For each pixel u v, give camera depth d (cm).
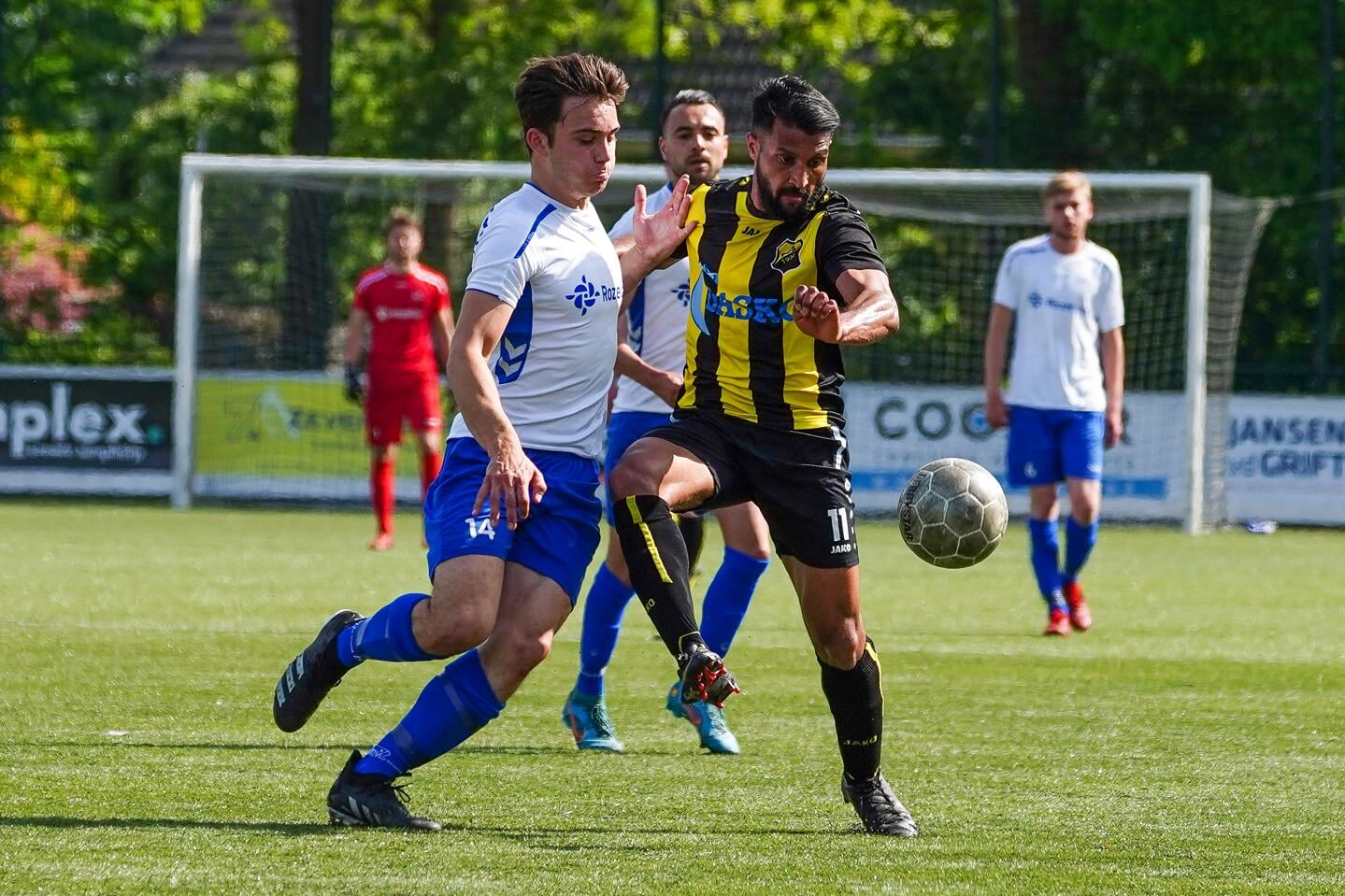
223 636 3038
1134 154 7212
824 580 1611
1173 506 5984
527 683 2644
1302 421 6056
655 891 1386
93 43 9425
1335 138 6956
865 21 8675
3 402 6450
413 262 4794
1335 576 4441
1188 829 1666
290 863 1463
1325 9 6512
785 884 1417
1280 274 6819
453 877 1422
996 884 1430
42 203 8381
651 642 3131
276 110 9056
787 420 1623
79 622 3206
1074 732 2252
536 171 1630
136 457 6391
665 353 2397
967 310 6831
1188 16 6969
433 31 8900
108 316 8644
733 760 2039
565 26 9056
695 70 8756
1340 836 1634
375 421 4797
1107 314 3381
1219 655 3017
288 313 6862
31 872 1420
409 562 4406
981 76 7656
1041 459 3316
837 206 1647
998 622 3497
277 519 5775
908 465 6103
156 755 1978
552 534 1620
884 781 1747
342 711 2320
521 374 1616
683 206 1734
